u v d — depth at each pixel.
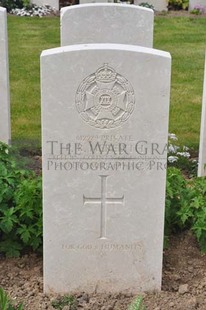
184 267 2.58
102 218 2.37
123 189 2.34
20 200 2.62
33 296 2.41
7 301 2.15
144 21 3.53
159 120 2.27
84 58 2.21
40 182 2.70
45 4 7.83
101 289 2.45
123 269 2.43
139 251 2.41
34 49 6.09
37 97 4.77
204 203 2.69
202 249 2.64
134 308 2.10
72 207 2.35
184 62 5.79
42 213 2.55
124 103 2.26
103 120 2.27
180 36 6.73
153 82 2.24
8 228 2.55
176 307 2.34
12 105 4.57
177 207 2.74
